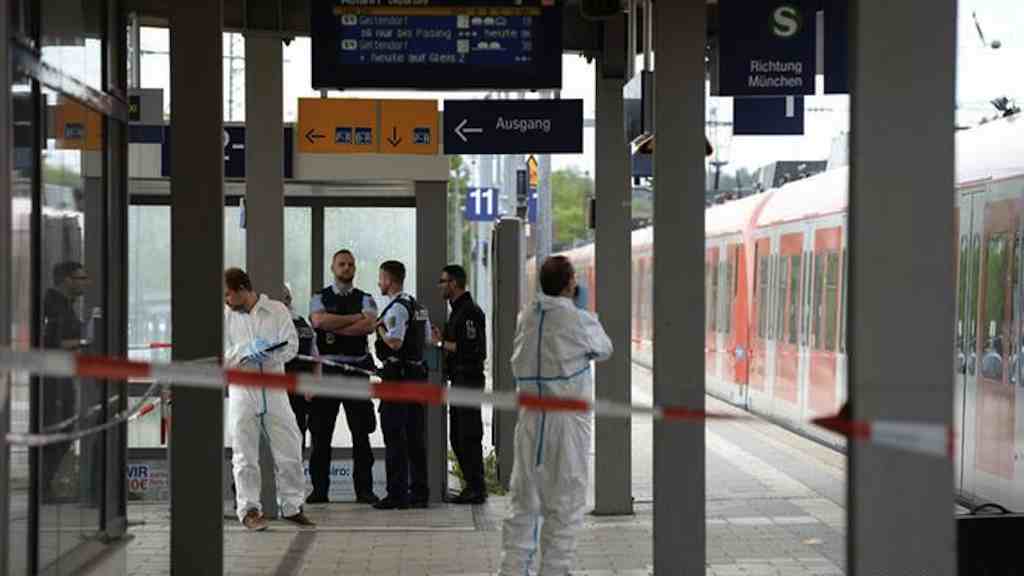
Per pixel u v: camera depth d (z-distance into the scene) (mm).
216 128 11250
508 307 19188
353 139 18453
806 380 26641
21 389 8492
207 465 11266
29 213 8609
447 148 18406
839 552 15258
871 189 6906
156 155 17812
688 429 12008
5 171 7090
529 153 18375
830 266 25016
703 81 11938
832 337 24656
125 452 10969
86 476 10117
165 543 15391
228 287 15641
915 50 6895
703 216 11969
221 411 11250
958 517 9992
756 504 19078
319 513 17516
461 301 17906
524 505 12305
